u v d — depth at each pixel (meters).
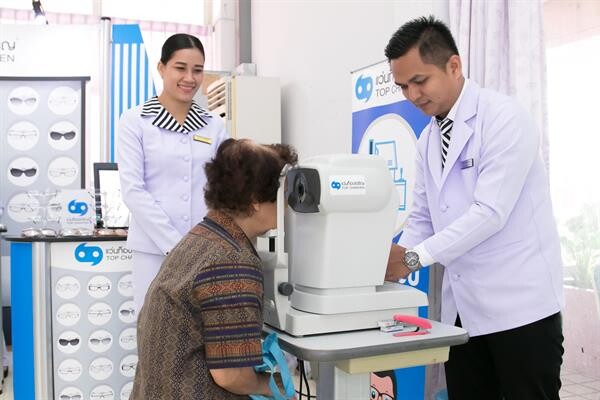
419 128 2.29
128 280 2.70
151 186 2.14
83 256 2.63
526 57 1.97
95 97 4.84
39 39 4.04
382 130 2.53
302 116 4.01
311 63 3.81
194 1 5.63
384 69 2.51
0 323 3.21
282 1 4.33
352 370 1.16
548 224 1.54
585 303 2.14
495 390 1.70
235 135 4.13
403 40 1.47
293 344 1.15
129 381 2.74
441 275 2.19
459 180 1.60
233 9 5.39
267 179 1.12
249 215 1.13
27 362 2.61
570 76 2.16
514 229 1.51
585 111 2.12
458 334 1.24
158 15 5.55
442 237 1.45
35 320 2.57
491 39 2.06
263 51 4.85
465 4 2.16
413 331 1.25
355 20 3.17
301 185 1.25
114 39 4.43
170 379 1.06
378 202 1.26
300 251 1.31
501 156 1.45
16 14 5.15
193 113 2.20
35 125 3.93
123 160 2.10
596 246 2.11
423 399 2.25
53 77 3.93
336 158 1.25
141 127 2.12
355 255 1.26
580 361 2.16
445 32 1.48
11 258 2.61
